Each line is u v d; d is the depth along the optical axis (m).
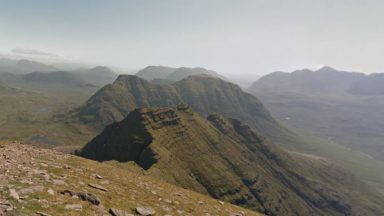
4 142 45.88
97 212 22.88
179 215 29.61
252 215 43.31
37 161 35.31
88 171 38.47
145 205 29.19
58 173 31.81
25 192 22.44
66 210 21.33
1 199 20.08
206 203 41.09
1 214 18.08
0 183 23.23
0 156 33.19
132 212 26.09
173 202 34.50
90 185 30.17
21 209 19.42
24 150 41.22
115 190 31.81
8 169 27.86
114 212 23.80
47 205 21.19
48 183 26.38
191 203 37.25
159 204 31.45
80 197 24.70
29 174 27.77
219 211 38.22
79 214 21.34
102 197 27.16
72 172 34.47
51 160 38.94
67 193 24.70
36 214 19.36
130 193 32.59
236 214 39.50
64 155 47.06
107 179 36.75
